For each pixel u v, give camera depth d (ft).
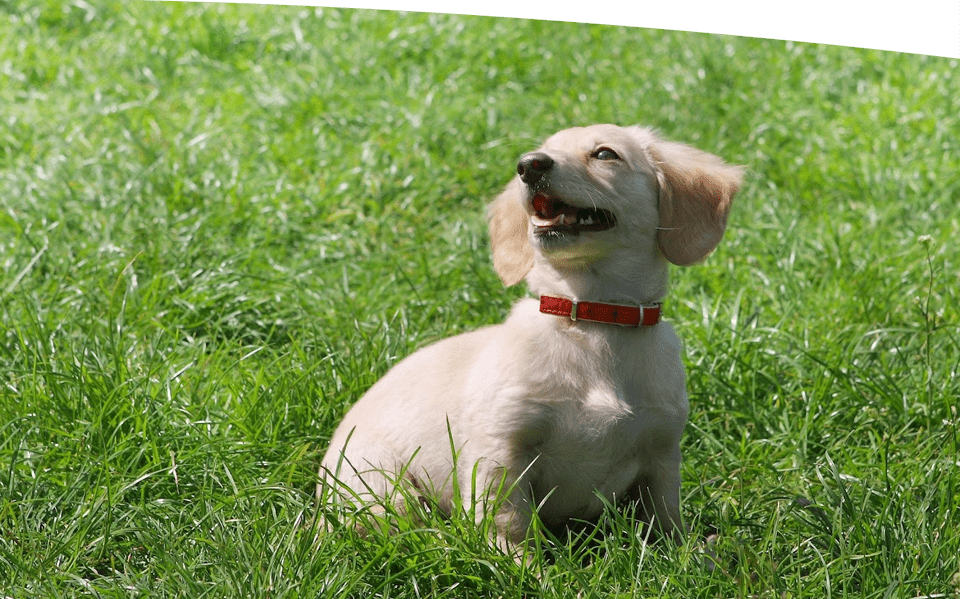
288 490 10.89
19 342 14.17
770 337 15.40
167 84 29.37
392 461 11.23
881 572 9.86
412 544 10.03
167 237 18.62
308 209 20.99
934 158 24.90
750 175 23.58
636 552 10.07
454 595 9.62
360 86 29.14
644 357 10.55
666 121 26.94
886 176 23.59
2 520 10.71
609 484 10.75
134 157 22.68
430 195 22.13
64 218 19.22
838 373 13.91
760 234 20.26
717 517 11.50
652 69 30.81
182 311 16.30
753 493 12.03
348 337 15.60
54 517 10.86
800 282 18.26
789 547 10.59
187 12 34.99
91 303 15.89
